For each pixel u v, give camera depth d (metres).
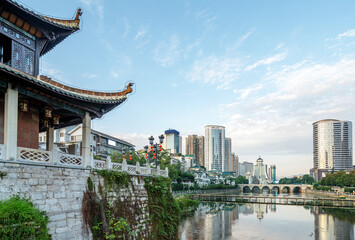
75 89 20.33
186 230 47.97
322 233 48.62
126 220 20.61
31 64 19.09
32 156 16.62
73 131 71.25
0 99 16.86
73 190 17.48
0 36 17.41
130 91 21.91
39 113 20.72
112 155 65.88
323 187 178.25
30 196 14.84
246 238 43.81
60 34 20.70
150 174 26.28
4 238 11.76
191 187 115.75
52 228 15.54
